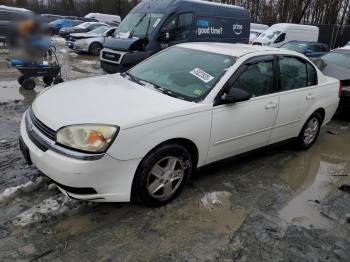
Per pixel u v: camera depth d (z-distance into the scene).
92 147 2.82
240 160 4.70
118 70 8.92
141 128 3.01
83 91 3.62
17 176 3.82
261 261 2.84
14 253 2.68
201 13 9.80
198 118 3.42
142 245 2.88
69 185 2.83
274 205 3.67
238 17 10.79
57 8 40.78
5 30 14.12
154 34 9.05
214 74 3.81
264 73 4.20
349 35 26.27
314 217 3.52
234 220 3.33
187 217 3.30
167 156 3.28
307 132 5.18
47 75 8.12
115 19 32.28
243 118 3.89
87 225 3.06
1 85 8.60
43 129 3.05
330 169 4.76
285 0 36.22
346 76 7.23
